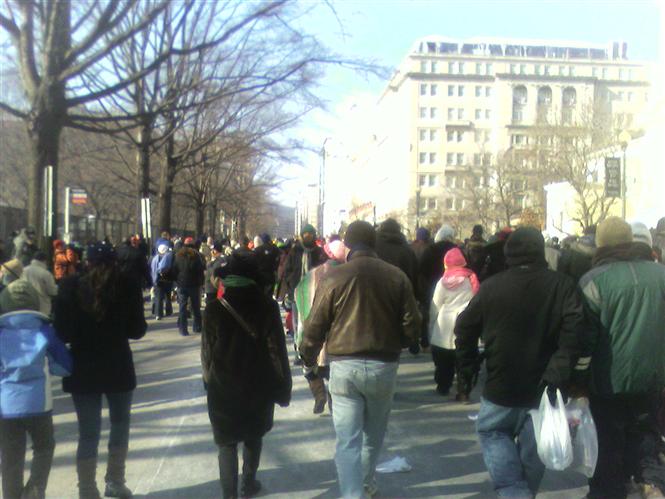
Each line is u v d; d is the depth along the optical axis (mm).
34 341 4625
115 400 5094
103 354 4922
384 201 112375
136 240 17188
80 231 24828
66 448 6426
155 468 5891
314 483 5555
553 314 4391
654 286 4664
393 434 6973
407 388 9070
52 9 12328
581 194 35688
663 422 5148
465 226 64250
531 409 4457
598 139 39531
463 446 6570
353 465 4695
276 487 5465
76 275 4973
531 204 51125
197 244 17375
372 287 4770
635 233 5785
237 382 4898
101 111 19406
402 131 101500
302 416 7609
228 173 39062
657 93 34062
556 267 7688
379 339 4742
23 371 4598
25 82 12875
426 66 99438
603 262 4863
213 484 5512
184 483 5535
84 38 12547
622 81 97812
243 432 4902
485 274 8852
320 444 6598
